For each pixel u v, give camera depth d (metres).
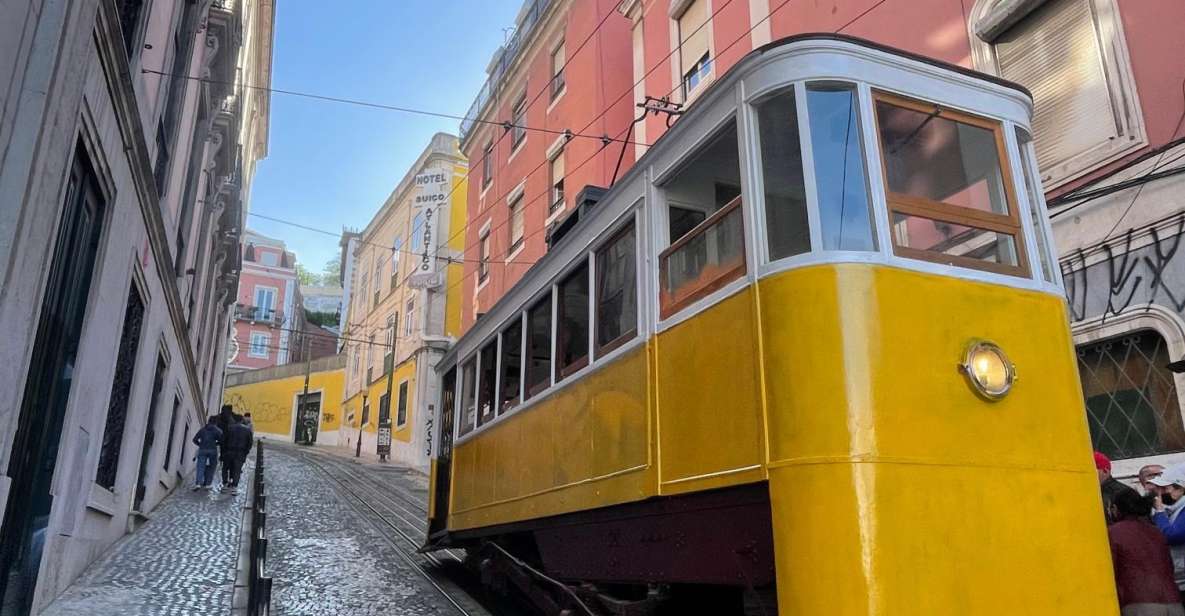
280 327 48.03
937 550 3.29
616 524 5.06
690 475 4.09
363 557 9.18
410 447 25.83
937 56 8.72
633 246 5.05
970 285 3.82
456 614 6.95
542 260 6.54
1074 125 7.36
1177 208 6.34
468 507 7.91
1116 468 6.57
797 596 3.24
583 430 5.41
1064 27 7.53
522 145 20.22
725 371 3.93
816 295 3.54
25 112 4.47
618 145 15.84
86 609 5.92
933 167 4.02
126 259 7.54
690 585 5.15
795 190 3.79
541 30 19.47
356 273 37.25
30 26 4.54
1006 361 3.74
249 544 9.29
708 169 4.45
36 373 5.26
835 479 3.28
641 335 4.77
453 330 26.91
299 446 33.28
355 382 34.22
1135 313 6.51
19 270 4.41
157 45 8.14
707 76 12.94
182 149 10.80
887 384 3.44
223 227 19.05
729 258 4.07
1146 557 4.16
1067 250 7.16
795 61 3.94
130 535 9.19
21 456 5.12
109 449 8.31
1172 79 6.56
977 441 3.55
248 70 23.16
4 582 4.98
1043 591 3.46
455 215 28.00
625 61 17.06
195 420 18.59
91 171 6.08
